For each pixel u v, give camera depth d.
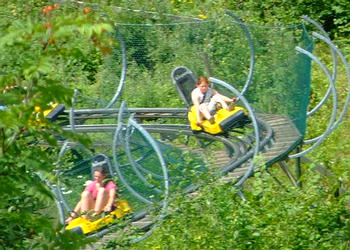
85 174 32.69
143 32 45.44
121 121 32.72
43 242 13.85
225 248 23.03
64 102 12.44
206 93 40.44
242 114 39.28
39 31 11.84
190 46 45.34
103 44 12.53
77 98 42.34
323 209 24.31
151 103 45.62
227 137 39.53
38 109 12.53
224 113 39.59
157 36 45.56
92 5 28.89
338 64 53.34
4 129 12.73
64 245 13.58
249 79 41.81
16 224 13.83
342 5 56.59
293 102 38.09
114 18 39.47
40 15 12.25
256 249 23.00
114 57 46.06
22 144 13.20
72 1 37.97
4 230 13.99
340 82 50.81
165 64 45.84
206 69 44.72
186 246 23.39
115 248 24.83
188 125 41.97
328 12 57.03
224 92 42.47
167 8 49.22
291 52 39.97
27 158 13.09
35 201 14.76
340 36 57.59
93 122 42.28
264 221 23.50
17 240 14.17
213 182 25.77
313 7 57.41
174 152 30.23
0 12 39.78
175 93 45.59
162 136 42.28
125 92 45.81
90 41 12.87
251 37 42.91
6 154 12.91
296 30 42.00
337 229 23.94
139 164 33.81
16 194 13.05
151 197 29.73
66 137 12.99
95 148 35.00
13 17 39.53
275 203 24.17
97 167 31.41
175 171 27.92
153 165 33.56
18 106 12.10
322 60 54.09
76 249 13.60
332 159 41.47
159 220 25.06
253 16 56.25
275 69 40.34
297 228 23.34
